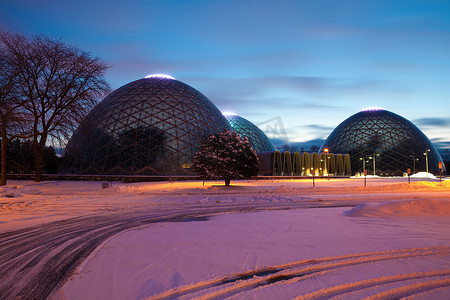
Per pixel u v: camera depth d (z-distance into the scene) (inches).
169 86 2329.0
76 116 1332.4
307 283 199.2
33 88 1258.0
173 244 304.0
